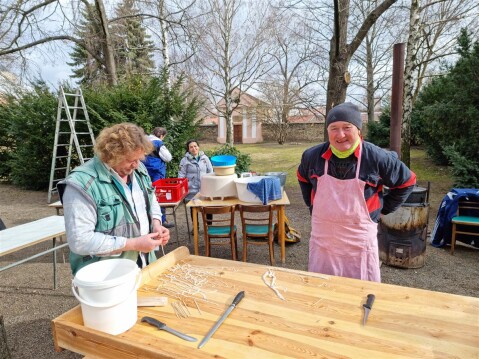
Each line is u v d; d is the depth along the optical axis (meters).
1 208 7.74
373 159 1.86
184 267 1.77
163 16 11.31
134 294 1.24
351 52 5.33
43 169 9.63
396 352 1.05
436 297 1.37
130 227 1.71
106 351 1.12
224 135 28.12
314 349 1.07
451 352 1.04
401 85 3.62
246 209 3.84
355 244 1.92
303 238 5.11
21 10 9.70
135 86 8.71
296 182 9.82
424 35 10.94
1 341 1.96
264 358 1.03
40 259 4.52
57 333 1.22
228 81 15.31
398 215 3.74
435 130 8.75
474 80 7.04
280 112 21.06
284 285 1.53
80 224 1.51
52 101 9.03
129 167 1.65
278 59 16.66
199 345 1.10
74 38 10.34
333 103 5.43
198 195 4.38
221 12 14.49
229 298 1.43
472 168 6.67
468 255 4.18
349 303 1.36
